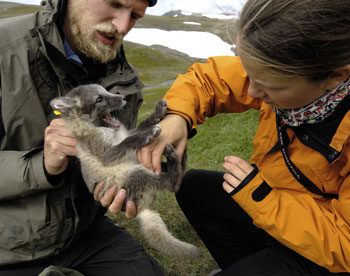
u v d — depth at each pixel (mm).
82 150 536
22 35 484
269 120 513
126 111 667
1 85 475
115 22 522
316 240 390
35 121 498
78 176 541
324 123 391
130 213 532
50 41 484
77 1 515
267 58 331
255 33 337
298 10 312
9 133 491
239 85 572
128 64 623
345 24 306
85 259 570
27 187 471
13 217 500
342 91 369
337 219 397
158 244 556
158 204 857
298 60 321
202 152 1245
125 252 581
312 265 438
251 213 438
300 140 419
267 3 329
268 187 430
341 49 312
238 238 621
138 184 556
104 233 609
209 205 633
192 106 559
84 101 542
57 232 517
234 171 449
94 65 599
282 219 413
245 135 1306
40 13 512
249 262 474
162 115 551
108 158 537
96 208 592
